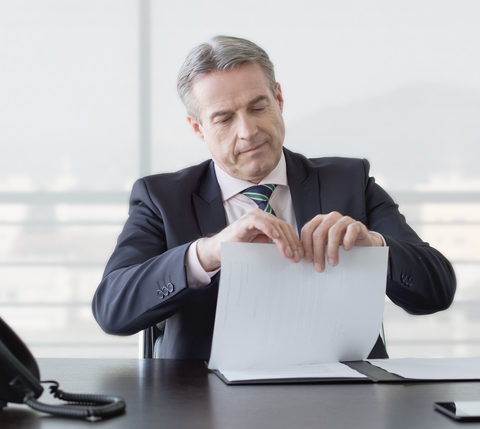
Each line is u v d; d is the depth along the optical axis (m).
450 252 4.21
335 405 0.90
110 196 4.16
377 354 1.54
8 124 4.12
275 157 1.60
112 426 0.81
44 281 4.20
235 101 1.52
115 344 4.24
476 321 4.23
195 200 1.66
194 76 1.56
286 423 0.81
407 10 4.12
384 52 4.13
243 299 1.10
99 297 1.45
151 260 1.39
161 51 4.13
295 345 1.15
